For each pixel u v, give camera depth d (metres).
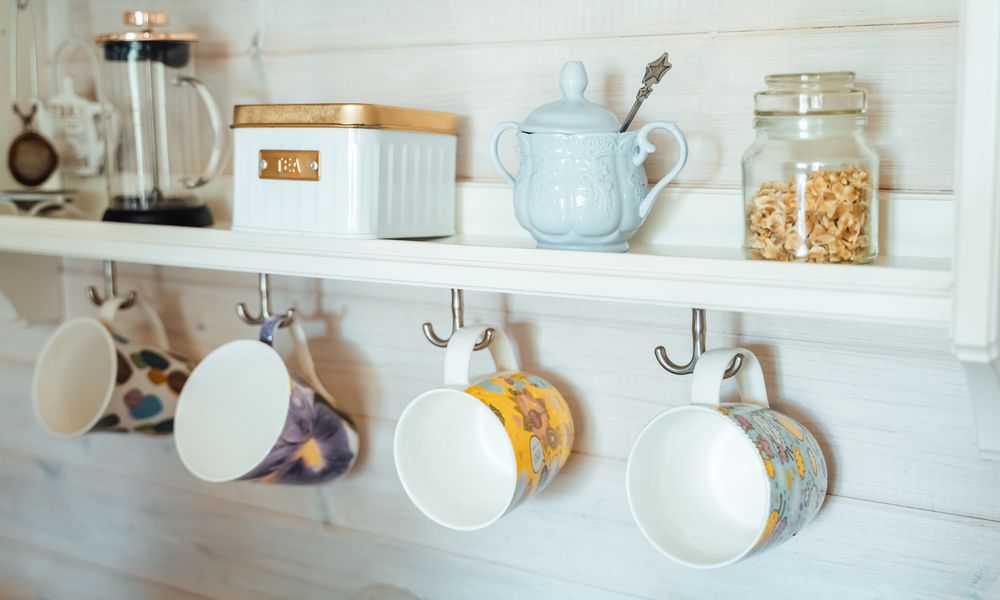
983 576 0.86
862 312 0.70
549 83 1.01
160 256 1.06
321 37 1.16
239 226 1.02
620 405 1.02
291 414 1.06
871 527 0.90
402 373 1.16
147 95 1.13
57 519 1.52
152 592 1.43
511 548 1.11
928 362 0.86
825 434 0.91
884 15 0.84
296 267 0.96
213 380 1.14
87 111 1.30
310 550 1.27
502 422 0.90
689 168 0.94
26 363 1.51
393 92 1.12
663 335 0.99
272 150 0.98
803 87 0.78
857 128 0.79
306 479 1.11
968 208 0.62
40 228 1.17
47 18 1.39
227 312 1.30
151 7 1.30
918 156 0.84
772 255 0.78
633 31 0.96
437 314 1.13
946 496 0.87
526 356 1.07
